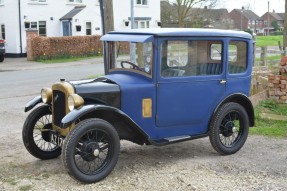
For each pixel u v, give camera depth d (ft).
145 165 19.36
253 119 21.95
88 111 16.61
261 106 30.96
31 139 19.90
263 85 33.19
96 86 18.06
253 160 20.06
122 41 19.40
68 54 93.04
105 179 17.52
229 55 20.68
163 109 19.17
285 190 16.26
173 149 22.11
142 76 19.10
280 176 17.84
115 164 17.63
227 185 16.79
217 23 196.44
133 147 22.49
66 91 17.63
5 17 98.63
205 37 19.69
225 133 21.09
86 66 77.25
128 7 118.01
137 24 120.26
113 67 20.43
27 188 16.55
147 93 18.74
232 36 20.54
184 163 19.63
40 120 20.53
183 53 19.34
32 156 20.99
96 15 109.19
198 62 19.83
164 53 18.80
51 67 75.92
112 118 18.31
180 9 135.74
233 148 21.01
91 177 16.92
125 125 18.48
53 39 89.76
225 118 21.08
